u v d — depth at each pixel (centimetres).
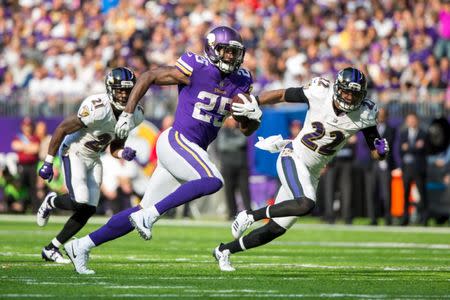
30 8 7638
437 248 3809
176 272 2542
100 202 5838
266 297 1997
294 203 2433
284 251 3569
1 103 6084
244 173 5438
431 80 5947
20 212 5825
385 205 5344
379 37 6744
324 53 6550
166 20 7319
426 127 5656
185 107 2427
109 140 2786
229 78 2439
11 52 7069
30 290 2059
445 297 2056
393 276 2544
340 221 5659
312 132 2553
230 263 2709
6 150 6031
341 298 2002
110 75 2652
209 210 6088
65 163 2817
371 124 2550
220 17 7169
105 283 2219
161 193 2441
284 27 6838
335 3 7138
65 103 6088
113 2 7681
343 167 5300
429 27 6606
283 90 2552
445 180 5522
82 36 7294
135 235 4394
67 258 2962
